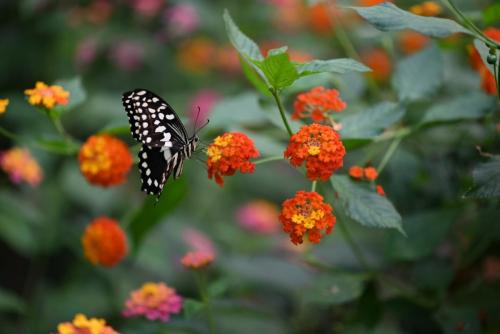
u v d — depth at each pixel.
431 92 0.95
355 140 0.86
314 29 1.29
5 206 1.10
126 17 1.27
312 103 0.88
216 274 1.12
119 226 0.98
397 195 0.98
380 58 1.12
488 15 0.91
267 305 1.10
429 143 1.02
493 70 0.84
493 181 0.80
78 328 0.84
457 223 0.99
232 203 1.34
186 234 1.17
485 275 0.97
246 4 1.40
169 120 0.90
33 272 1.19
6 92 1.22
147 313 0.91
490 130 0.96
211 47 1.39
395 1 1.07
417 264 0.96
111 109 1.19
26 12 1.18
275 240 1.20
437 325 0.94
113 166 0.92
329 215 0.81
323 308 1.05
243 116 0.98
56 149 0.95
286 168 1.44
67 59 1.24
